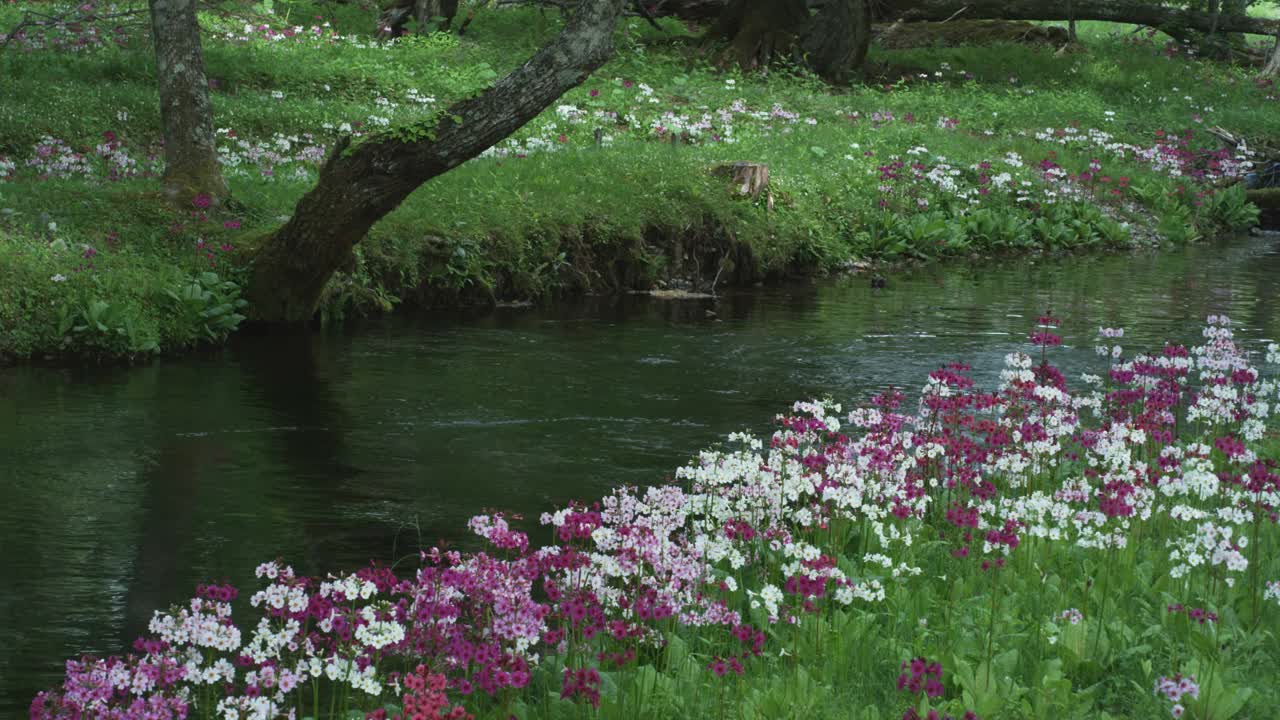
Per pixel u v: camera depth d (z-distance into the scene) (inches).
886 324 563.5
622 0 452.4
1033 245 857.5
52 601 231.9
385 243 575.8
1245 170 1038.4
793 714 180.2
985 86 1222.3
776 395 420.2
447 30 1159.6
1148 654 201.2
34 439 344.5
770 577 232.8
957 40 1434.5
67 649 210.8
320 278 513.0
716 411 396.2
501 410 392.2
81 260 478.9
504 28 1240.2
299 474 319.0
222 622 191.2
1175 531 259.9
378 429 366.0
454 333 522.0
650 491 230.5
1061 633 199.9
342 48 1017.5
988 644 199.0
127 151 684.1
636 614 194.2
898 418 285.0
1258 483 219.3
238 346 482.3
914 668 172.2
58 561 253.1
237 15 1046.4
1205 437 330.3
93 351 454.6
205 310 482.9
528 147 788.6
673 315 583.8
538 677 195.8
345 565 254.7
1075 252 856.9
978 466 275.7
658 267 663.8
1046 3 1379.2
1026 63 1323.8
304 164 703.1
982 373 455.2
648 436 363.9
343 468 325.7
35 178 597.9
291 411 384.8
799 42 1187.3
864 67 1224.8
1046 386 317.1
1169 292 668.1
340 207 485.4
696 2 1327.5
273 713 166.7
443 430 366.6
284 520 282.5
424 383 427.8
